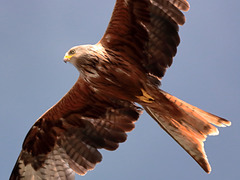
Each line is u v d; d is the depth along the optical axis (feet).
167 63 44.06
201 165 41.98
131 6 42.04
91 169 49.06
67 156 49.75
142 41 43.93
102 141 49.52
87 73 45.24
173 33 42.88
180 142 43.29
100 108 49.70
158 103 44.16
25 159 49.83
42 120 49.26
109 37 44.27
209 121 41.09
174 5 41.83
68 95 48.24
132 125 49.26
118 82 45.37
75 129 50.24
